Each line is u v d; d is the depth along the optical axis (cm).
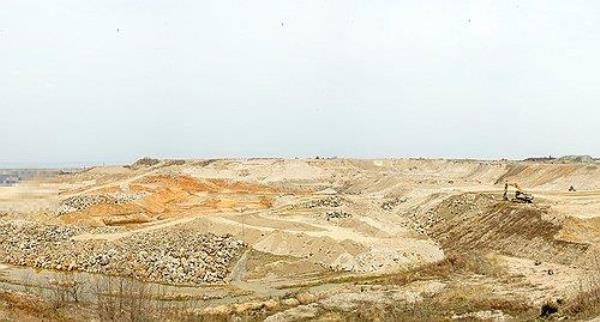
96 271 6172
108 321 3288
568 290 4472
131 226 8138
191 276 5853
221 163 18750
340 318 4212
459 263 6034
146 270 6009
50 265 6469
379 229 7344
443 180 13950
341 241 6425
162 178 12900
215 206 10344
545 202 7506
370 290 5119
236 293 5338
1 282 5778
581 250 5662
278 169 18275
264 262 6259
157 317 3700
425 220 9100
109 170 17525
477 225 7612
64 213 8950
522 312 4081
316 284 5584
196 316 4281
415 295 4828
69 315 3909
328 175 18512
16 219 8450
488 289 4906
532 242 6328
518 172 13812
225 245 6681
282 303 4828
